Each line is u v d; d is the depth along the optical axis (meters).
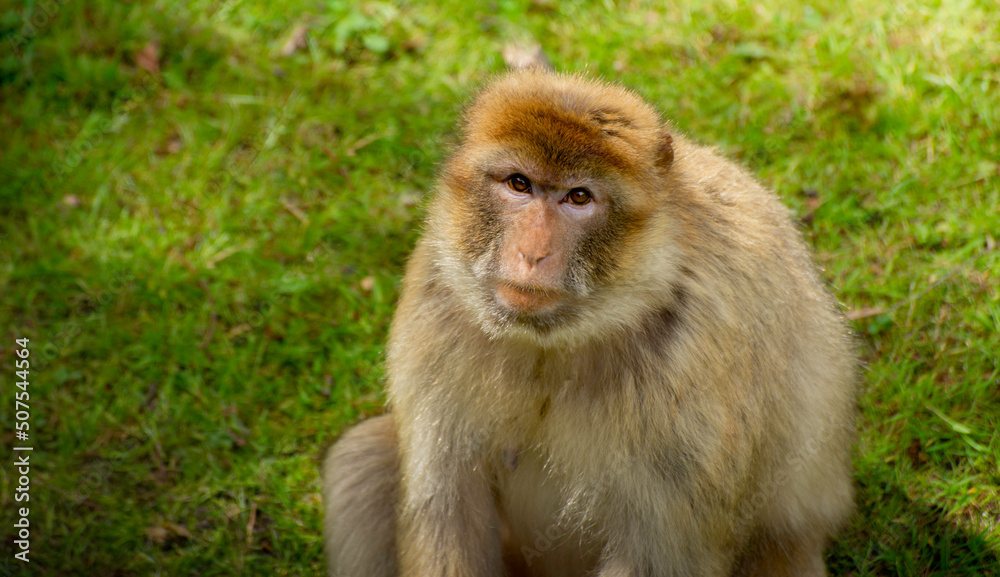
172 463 6.99
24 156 8.62
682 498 4.84
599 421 4.91
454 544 5.23
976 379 6.71
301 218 8.21
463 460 5.21
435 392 5.10
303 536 6.56
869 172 7.91
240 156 8.60
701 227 4.82
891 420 6.64
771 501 5.32
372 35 9.34
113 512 6.73
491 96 4.74
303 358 7.49
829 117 8.23
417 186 8.35
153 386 7.36
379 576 5.76
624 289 4.61
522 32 9.27
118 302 7.74
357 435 5.86
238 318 7.69
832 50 8.62
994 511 6.15
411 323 5.16
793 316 5.11
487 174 4.53
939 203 7.64
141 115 8.87
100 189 8.30
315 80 9.03
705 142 8.11
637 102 4.78
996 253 7.19
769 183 7.92
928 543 6.11
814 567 5.63
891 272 7.36
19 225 8.25
